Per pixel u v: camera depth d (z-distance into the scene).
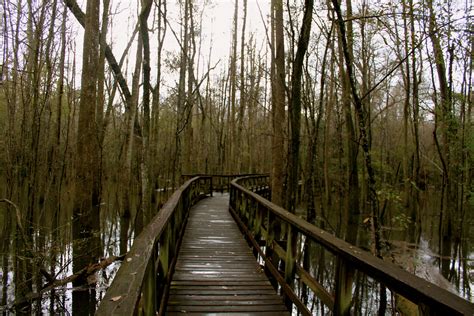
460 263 10.65
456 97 13.62
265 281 5.05
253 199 6.90
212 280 5.04
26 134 10.15
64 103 19.20
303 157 20.33
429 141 31.75
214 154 36.03
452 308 1.48
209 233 8.48
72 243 9.02
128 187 15.13
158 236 2.79
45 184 11.95
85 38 12.74
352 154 16.20
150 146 18.52
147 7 9.85
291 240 4.10
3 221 12.88
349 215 16.05
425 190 18.73
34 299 6.87
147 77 10.84
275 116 12.41
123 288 1.63
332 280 9.16
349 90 14.30
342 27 6.23
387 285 2.01
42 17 9.22
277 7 11.69
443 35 6.84
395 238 13.18
